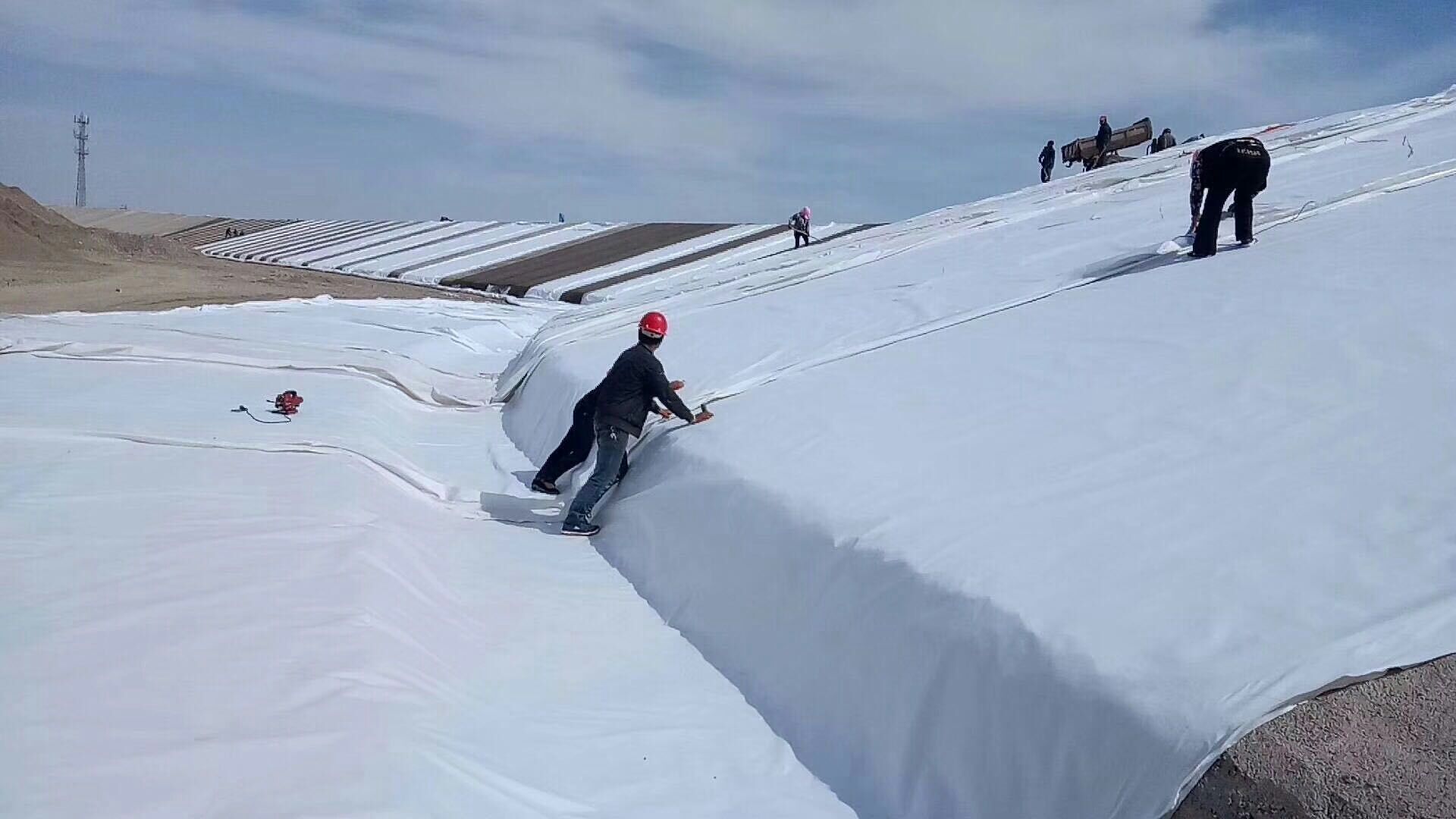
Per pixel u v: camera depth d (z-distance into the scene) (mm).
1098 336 7348
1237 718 3057
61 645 3988
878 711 4188
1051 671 3576
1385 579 3602
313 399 10398
